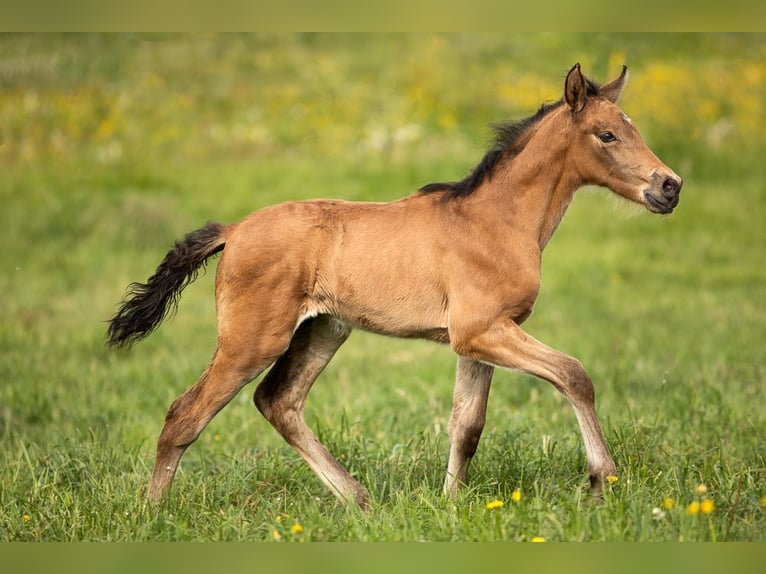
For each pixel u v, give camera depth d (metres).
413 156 56.88
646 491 19.55
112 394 30.33
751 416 26.09
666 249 47.53
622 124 20.89
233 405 29.53
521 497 19.61
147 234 48.59
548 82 64.25
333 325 22.00
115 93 64.25
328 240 20.95
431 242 20.83
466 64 68.44
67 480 23.03
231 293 20.80
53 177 53.91
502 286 20.61
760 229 49.44
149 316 21.50
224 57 71.19
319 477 21.61
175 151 58.88
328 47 73.69
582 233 49.62
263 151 59.12
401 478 21.97
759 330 36.34
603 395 29.19
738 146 58.12
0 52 66.88
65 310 39.66
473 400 21.47
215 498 21.44
